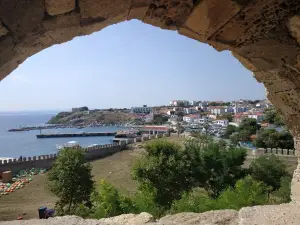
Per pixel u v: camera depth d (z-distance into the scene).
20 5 2.88
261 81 5.68
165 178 16.48
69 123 152.00
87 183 16.70
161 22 4.00
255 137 41.28
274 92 5.82
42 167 32.25
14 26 2.94
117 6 3.42
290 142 35.09
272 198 15.28
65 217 5.31
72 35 3.52
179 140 42.53
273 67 4.89
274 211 5.55
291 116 6.15
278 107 6.27
